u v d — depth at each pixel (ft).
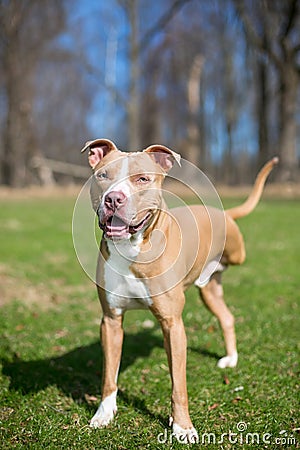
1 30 90.48
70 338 16.19
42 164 97.66
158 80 117.50
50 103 121.90
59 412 11.37
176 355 10.66
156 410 11.56
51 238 34.58
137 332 16.96
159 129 122.52
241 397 12.17
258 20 80.89
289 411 11.36
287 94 76.64
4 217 46.91
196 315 18.35
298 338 15.96
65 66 119.03
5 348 14.92
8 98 94.32
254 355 14.69
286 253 29.25
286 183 76.18
